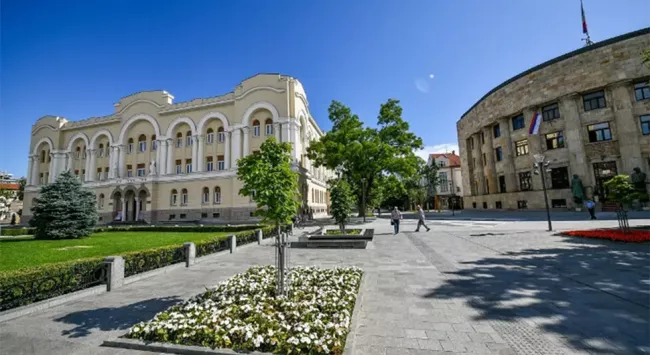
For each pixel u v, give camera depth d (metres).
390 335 4.32
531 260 8.88
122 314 5.61
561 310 4.97
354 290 6.09
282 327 4.28
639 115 26.31
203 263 10.73
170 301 6.38
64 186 19.61
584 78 28.58
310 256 11.35
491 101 38.34
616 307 4.98
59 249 13.31
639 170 25.17
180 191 36.22
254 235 15.97
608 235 11.48
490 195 39.16
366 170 33.38
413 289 6.54
